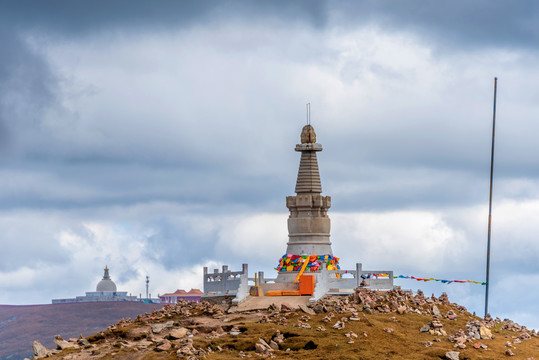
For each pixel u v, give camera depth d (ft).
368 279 349.00
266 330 310.65
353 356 289.74
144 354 301.63
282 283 350.23
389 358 289.94
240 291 343.46
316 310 327.67
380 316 324.80
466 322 331.16
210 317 334.24
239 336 307.78
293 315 324.80
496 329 333.62
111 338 329.93
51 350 323.78
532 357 297.53
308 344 300.20
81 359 306.14
